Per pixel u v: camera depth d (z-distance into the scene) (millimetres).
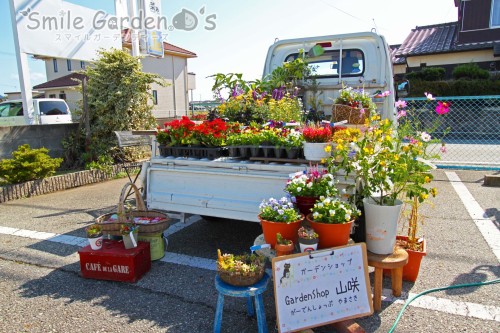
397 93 5551
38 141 7066
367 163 2510
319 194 2502
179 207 3361
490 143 11641
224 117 4363
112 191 6188
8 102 11180
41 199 5648
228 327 2311
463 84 13039
